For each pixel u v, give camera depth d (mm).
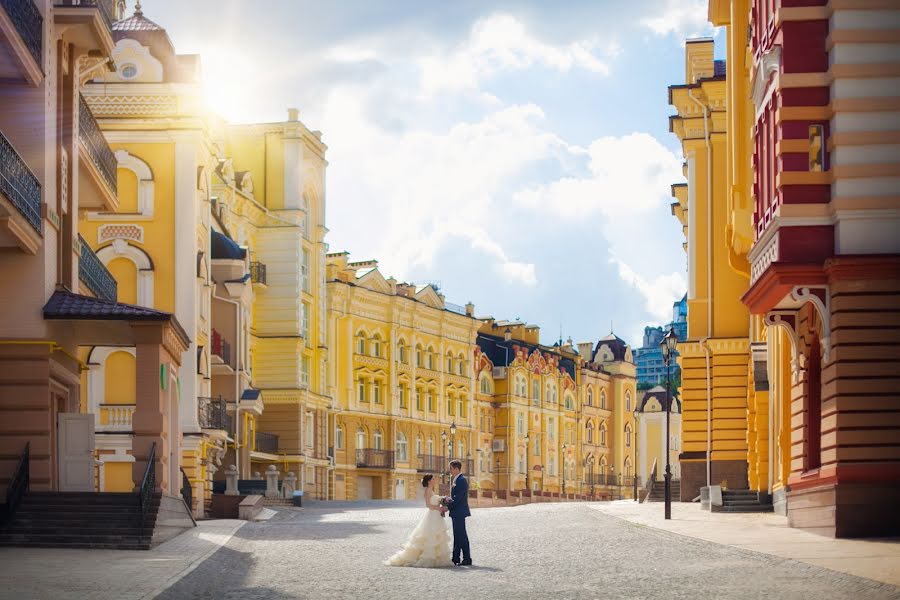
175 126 42750
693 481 45406
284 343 68312
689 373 45531
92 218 42688
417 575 19078
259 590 16922
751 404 39531
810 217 24031
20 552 22828
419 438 88062
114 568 19391
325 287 76250
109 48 29547
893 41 23859
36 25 26609
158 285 42625
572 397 110000
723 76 44062
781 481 33125
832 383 23516
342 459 78938
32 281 26688
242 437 55156
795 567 18219
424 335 89438
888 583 15227
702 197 45062
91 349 41156
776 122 24906
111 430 40969
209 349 46844
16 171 24891
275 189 69125
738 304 44250
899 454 23094
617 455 117062
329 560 22219
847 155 23781
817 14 24312
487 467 98812
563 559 21594
